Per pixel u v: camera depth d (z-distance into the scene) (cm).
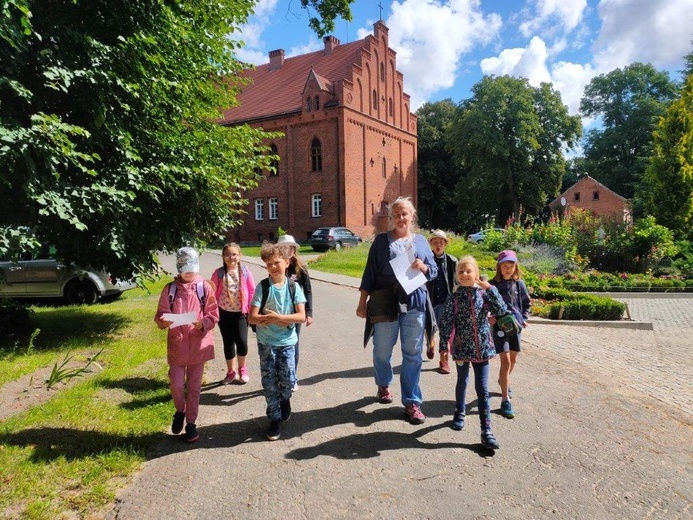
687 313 1238
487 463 388
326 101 3888
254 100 4428
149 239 827
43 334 819
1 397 515
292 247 545
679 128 2369
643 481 362
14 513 312
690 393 570
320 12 1166
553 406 515
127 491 345
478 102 4712
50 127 578
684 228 2302
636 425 466
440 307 621
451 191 5697
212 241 1043
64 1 703
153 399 513
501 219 5434
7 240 630
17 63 624
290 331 451
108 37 734
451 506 329
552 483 359
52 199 619
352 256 2323
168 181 809
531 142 4547
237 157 1014
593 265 1980
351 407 506
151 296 1327
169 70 800
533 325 997
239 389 566
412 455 401
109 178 719
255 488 351
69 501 328
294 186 4019
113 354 686
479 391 425
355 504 331
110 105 714
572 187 5556
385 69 4300
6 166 584
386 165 4306
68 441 410
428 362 681
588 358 728
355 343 780
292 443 423
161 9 757
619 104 5900
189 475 368
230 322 582
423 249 471
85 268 852
